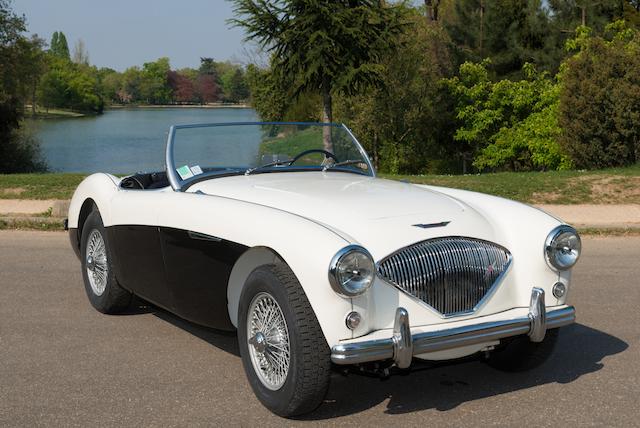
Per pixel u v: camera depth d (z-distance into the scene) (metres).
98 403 4.23
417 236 4.09
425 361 4.09
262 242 4.01
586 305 6.45
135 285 5.49
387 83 30.91
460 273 4.10
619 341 5.43
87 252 6.21
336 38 19.56
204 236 4.50
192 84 198.38
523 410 4.13
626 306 6.41
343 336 3.73
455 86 31.50
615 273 7.70
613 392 4.40
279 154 5.65
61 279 7.39
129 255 5.43
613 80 18.78
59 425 3.92
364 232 4.07
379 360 3.81
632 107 18.44
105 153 46.88
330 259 3.65
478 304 4.15
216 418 4.02
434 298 4.02
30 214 11.41
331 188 4.80
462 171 35.16
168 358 5.05
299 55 19.78
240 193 4.82
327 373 3.80
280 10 19.38
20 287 7.05
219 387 4.50
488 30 35.53
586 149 19.11
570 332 5.68
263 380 4.12
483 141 31.64
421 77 32.50
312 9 19.06
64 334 5.58
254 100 39.41
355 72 19.58
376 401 4.30
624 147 18.59
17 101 37.94
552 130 26.41
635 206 11.82
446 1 42.09
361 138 33.34
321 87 20.89
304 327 3.75
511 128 29.73
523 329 4.13
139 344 5.35
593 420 3.97
